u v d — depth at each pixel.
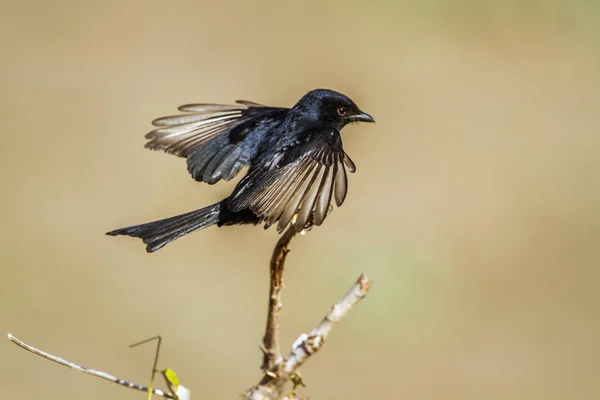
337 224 15.42
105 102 17.94
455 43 20.83
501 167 17.11
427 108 18.64
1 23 20.02
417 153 17.33
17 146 16.45
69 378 12.35
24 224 14.84
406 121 18.19
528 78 19.80
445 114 18.52
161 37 20.06
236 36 20.27
